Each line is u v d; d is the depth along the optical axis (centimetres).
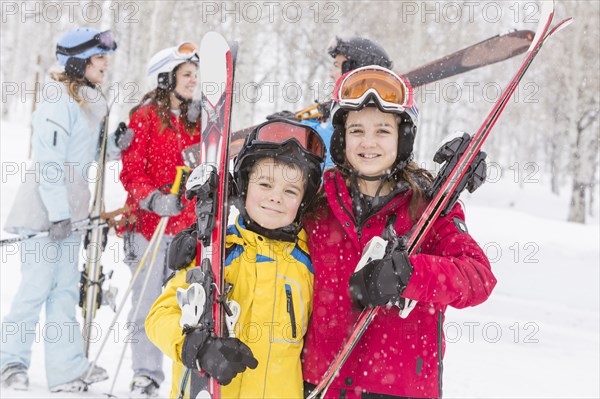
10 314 387
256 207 219
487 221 1302
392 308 218
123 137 423
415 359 216
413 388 214
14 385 378
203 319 197
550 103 2497
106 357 466
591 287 870
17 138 1942
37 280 390
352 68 373
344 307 219
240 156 224
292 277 221
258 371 213
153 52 1669
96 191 409
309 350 221
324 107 347
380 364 215
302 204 231
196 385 204
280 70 2527
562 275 923
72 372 386
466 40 2127
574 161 2255
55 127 389
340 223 225
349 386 216
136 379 391
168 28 1730
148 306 409
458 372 511
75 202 405
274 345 214
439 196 214
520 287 869
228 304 206
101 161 408
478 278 209
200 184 210
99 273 407
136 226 418
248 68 1773
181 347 200
